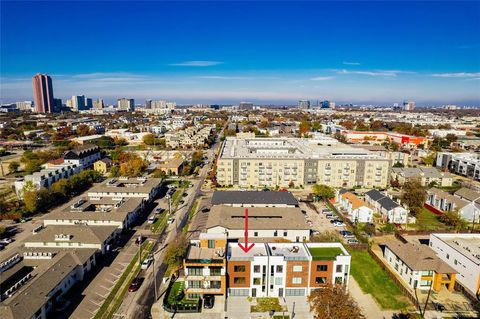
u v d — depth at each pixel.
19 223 104.00
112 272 74.88
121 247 87.38
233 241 86.81
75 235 81.56
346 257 66.44
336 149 172.25
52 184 130.50
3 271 69.50
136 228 100.12
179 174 172.75
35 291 58.41
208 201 127.50
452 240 84.00
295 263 66.31
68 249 77.69
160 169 168.88
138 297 65.88
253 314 62.03
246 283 67.00
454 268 75.56
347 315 52.41
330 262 66.50
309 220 108.94
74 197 130.62
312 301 60.59
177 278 73.19
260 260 66.25
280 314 61.97
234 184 149.75
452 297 67.56
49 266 69.12
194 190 143.75
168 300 64.94
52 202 122.31
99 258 80.19
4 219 105.75
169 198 123.19
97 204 114.38
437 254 82.44
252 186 148.62
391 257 79.56
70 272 67.56
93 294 66.44
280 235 89.62
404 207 115.19
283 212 99.31
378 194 123.19
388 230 100.06
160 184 143.38
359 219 108.56
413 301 65.44
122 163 178.62
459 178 170.12
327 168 148.00
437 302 65.69
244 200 111.06
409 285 71.38
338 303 54.00
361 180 149.75
